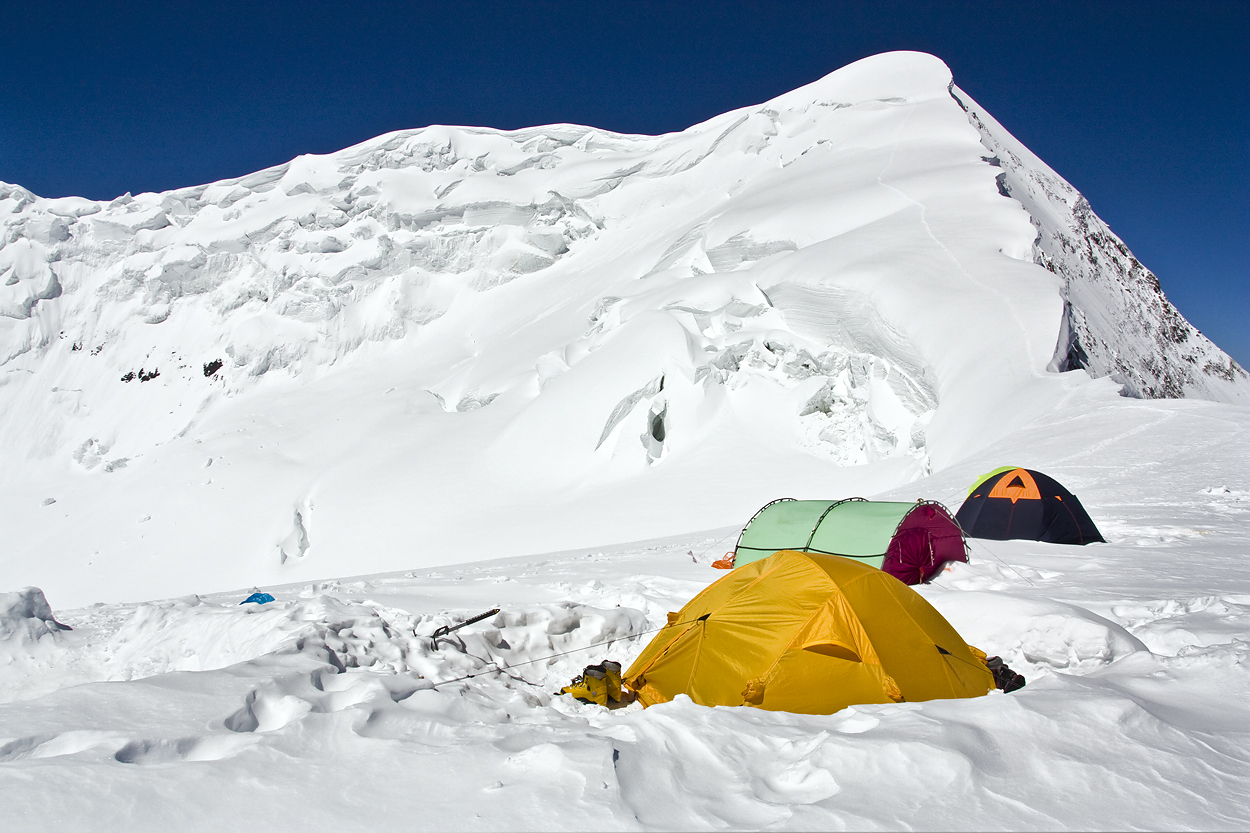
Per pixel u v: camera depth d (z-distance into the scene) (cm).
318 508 5200
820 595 550
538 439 4881
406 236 9338
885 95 8431
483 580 1088
